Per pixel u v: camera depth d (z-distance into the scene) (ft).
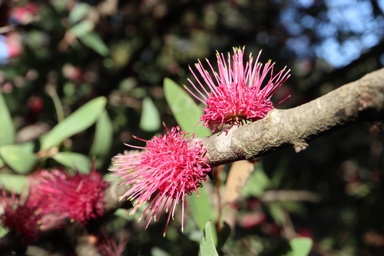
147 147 0.66
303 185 1.87
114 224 1.23
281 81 0.64
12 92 1.33
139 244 1.16
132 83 1.77
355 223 1.96
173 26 2.03
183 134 0.66
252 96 0.63
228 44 2.02
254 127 0.57
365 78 0.46
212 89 0.64
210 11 2.06
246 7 2.13
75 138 1.33
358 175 2.09
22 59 1.38
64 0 1.44
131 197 0.66
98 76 1.71
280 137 0.54
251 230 1.65
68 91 1.53
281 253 0.82
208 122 0.64
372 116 0.46
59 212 0.81
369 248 1.91
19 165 0.95
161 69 1.90
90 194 0.79
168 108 1.67
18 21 1.52
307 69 2.12
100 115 1.09
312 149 2.17
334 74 1.61
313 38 2.10
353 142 2.14
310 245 0.81
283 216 1.63
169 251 1.17
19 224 0.82
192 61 1.98
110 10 1.72
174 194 0.64
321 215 2.71
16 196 0.94
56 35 1.39
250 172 0.83
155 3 1.93
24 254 0.87
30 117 1.42
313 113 0.50
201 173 0.63
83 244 0.84
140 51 1.78
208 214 0.80
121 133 1.62
